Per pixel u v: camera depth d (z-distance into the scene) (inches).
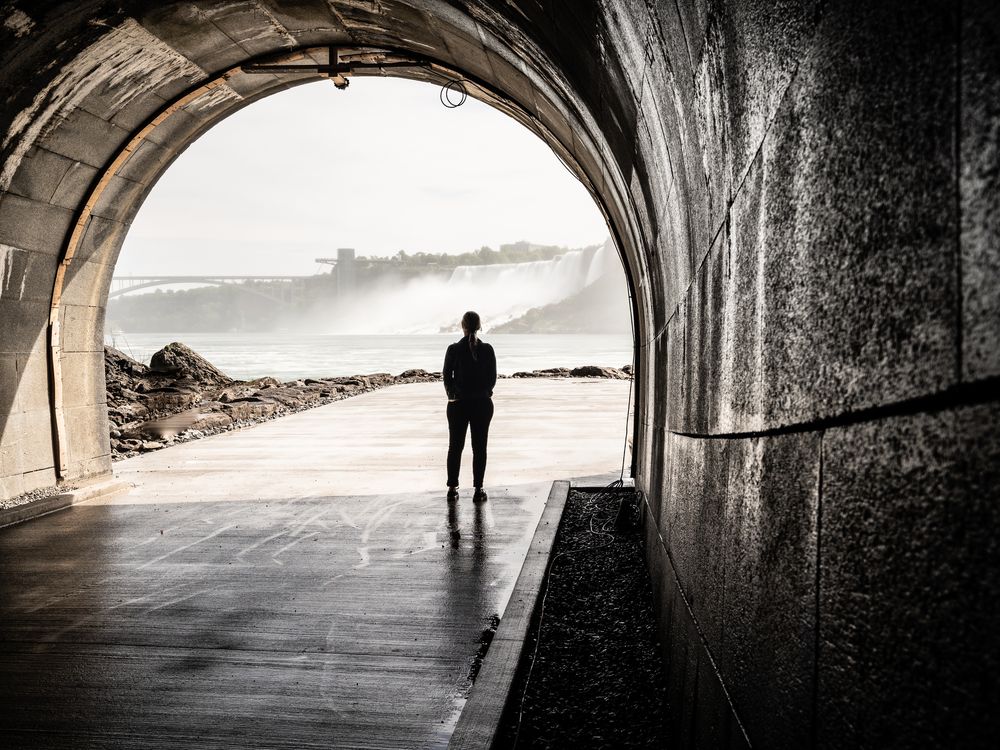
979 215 24.7
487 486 306.7
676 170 105.5
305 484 315.0
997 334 23.4
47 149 254.7
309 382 815.7
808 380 45.1
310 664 142.6
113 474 333.4
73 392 296.8
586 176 268.1
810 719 42.9
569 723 119.7
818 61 43.1
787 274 50.3
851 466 37.7
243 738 116.1
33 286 271.1
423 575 195.2
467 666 141.4
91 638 155.6
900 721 30.7
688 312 110.2
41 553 218.4
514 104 289.1
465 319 270.8
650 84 104.9
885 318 33.2
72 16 216.8
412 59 295.0
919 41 29.6
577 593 180.4
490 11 182.7
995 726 23.4
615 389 774.5
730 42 64.7
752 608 59.4
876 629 33.6
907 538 30.7
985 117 24.2
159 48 255.8
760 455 58.9
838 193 39.8
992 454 23.9
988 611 24.0
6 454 261.7
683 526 110.9
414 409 605.3
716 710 72.9
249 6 249.8
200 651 148.8
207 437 459.8
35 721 121.6
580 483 302.2
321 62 308.7
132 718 122.6
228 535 236.5
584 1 115.5
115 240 313.1
